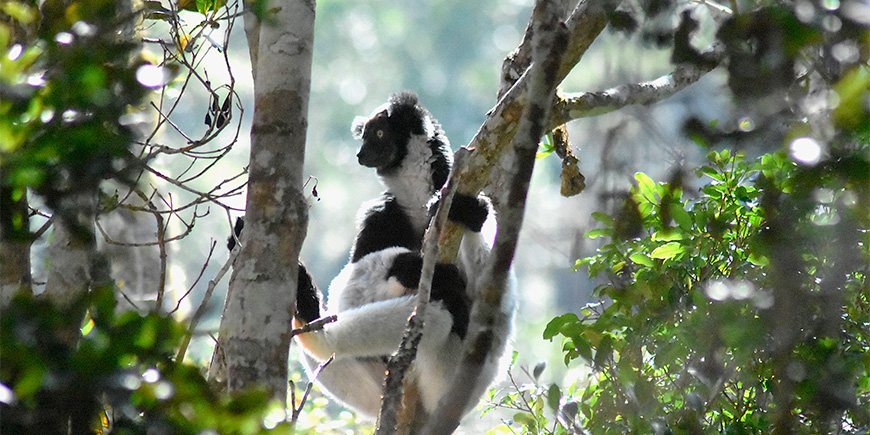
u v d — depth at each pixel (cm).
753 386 770
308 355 1145
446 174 1209
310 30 743
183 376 412
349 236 3891
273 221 705
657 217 786
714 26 682
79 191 477
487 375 1054
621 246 842
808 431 691
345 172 4138
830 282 642
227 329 693
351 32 4466
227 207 731
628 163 750
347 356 1040
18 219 536
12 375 412
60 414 418
